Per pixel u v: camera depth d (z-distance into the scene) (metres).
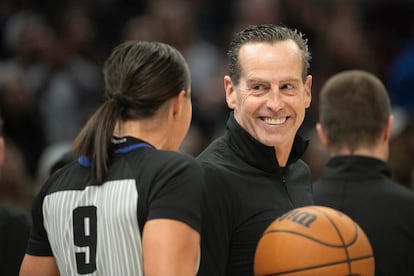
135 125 6.74
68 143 17.98
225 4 21.58
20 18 20.50
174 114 6.86
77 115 18.80
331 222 6.66
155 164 6.48
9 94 17.55
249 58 7.13
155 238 6.14
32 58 19.19
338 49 19.67
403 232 8.23
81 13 20.38
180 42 19.41
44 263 7.03
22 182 11.34
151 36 19.34
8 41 20.34
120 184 6.48
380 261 8.21
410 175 12.86
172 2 20.33
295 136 7.57
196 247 6.31
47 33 19.27
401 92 19.81
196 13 21.16
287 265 6.52
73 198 6.66
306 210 6.80
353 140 8.72
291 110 7.14
